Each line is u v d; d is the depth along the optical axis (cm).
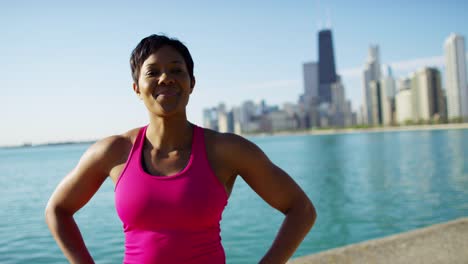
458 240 428
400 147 4869
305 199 162
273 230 956
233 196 1563
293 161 3566
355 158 3550
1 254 835
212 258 149
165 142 155
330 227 1003
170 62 155
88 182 160
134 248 148
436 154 3472
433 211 1156
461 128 14088
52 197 162
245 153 156
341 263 375
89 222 1138
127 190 146
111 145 159
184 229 145
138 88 164
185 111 159
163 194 143
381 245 420
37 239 963
